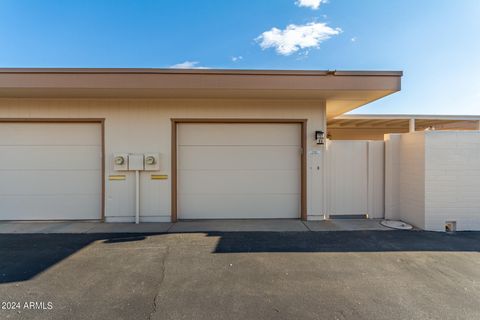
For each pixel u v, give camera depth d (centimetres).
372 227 581
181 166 655
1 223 623
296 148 662
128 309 285
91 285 333
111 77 530
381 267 385
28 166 640
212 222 630
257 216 662
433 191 554
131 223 624
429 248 457
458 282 342
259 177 662
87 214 647
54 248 459
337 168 657
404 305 293
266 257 420
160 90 552
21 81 522
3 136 635
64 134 642
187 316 274
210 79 538
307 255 428
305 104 645
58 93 577
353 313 279
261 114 643
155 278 351
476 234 531
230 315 276
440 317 272
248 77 539
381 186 660
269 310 284
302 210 652
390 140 643
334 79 543
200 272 368
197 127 655
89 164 646
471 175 553
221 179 659
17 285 333
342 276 358
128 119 634
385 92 563
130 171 636
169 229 571
